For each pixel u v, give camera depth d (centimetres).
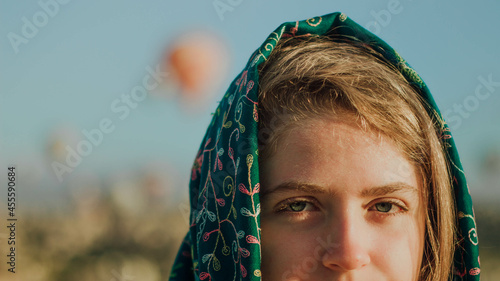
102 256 419
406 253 177
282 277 172
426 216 192
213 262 185
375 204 175
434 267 195
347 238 165
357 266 164
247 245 170
